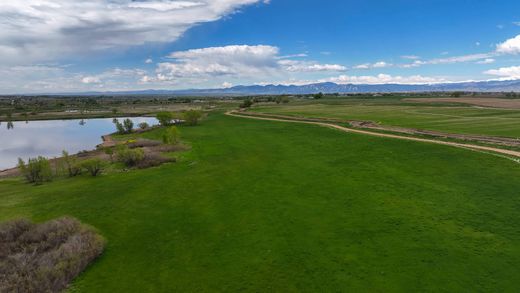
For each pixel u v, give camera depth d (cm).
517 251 2144
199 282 1950
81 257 2161
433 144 5097
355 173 3991
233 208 3062
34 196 3622
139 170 4647
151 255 2278
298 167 4394
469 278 1892
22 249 2317
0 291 1769
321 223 2678
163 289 1892
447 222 2598
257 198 3297
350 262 2097
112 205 3244
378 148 5203
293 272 2016
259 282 1930
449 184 3434
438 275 1931
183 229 2662
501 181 3397
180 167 4700
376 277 1934
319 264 2091
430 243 2292
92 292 1880
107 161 5325
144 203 3272
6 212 3144
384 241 2347
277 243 2377
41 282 1855
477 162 4044
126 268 2123
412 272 1969
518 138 5003
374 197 3188
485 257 2094
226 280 1959
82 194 3616
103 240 2430
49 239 2406
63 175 4634
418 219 2672
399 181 3616
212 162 4912
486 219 2612
